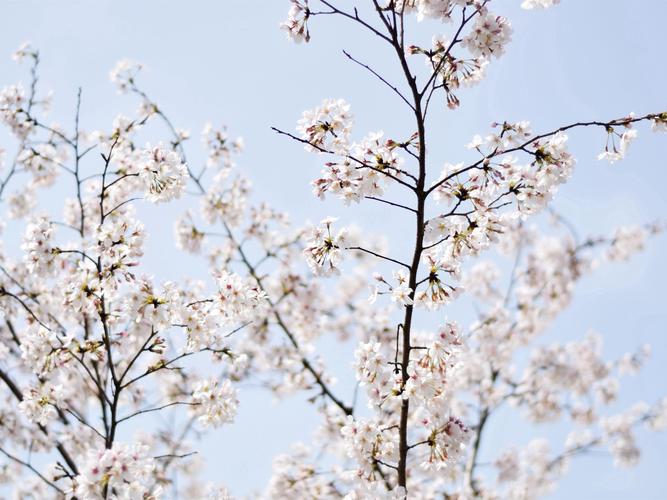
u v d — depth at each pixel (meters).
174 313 2.46
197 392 2.50
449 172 2.36
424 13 2.29
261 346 3.49
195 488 3.92
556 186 2.32
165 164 2.51
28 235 2.48
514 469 4.22
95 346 2.52
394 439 2.41
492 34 2.29
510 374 4.25
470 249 2.32
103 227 2.45
